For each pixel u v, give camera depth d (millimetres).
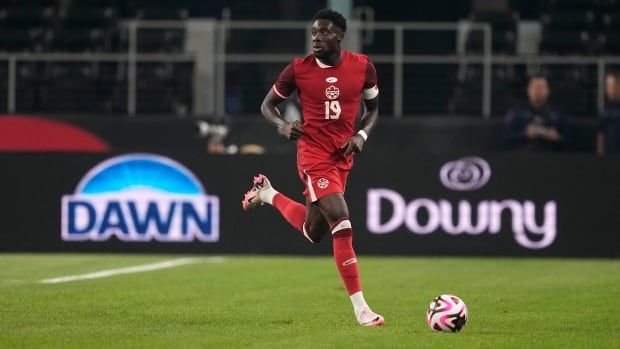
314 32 34125
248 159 63594
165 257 62688
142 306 39469
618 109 72375
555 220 63875
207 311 38000
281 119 34750
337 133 34562
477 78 81688
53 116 77125
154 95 81500
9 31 88562
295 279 50500
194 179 63531
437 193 63656
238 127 77062
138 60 81000
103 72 83375
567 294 44781
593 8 88938
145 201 63469
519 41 88625
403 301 42188
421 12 103000
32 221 63531
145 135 77312
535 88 72438
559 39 86438
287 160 63469
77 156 63469
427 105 81312
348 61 34750
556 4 89312
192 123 77188
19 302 40375
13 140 76938
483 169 63719
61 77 82875
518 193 63750
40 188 63469
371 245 63719
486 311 38625
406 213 63656
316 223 35750
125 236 63531
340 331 32594
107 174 63469
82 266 56656
